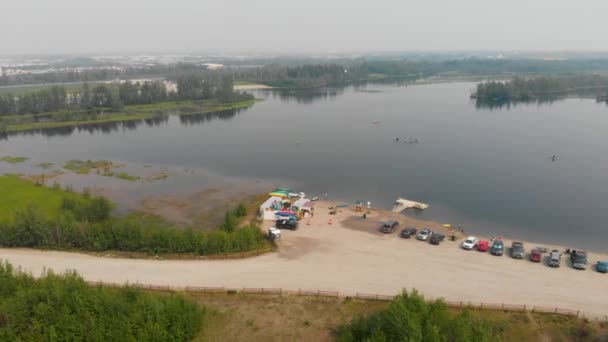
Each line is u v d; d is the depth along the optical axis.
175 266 82.94
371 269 81.81
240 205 114.56
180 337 60.84
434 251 90.25
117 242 89.81
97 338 58.69
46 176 154.38
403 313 56.62
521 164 160.88
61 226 91.44
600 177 144.62
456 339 55.97
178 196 132.75
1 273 68.56
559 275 79.25
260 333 63.31
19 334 58.91
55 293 61.88
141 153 189.88
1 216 110.94
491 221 111.38
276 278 78.38
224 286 75.50
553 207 120.06
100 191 137.62
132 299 65.50
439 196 130.25
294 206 112.94
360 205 121.25
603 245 97.12
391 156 176.50
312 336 62.66
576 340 61.41
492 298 71.19
